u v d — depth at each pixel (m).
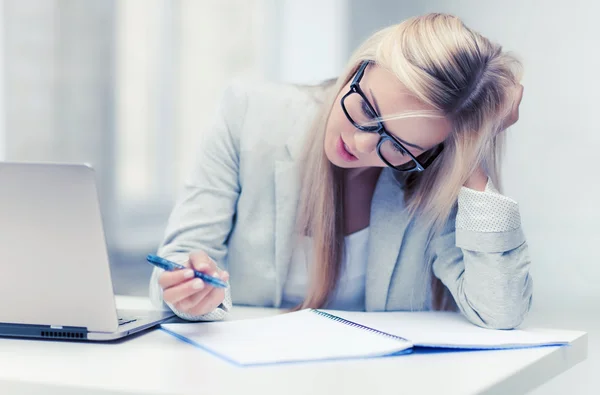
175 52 3.34
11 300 0.84
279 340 0.85
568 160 2.30
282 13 3.12
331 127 1.14
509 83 1.13
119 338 0.87
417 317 1.09
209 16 3.28
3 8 3.04
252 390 0.65
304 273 1.33
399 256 1.29
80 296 0.83
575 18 2.26
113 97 3.33
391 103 1.02
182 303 0.92
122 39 3.32
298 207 1.30
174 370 0.72
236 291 1.35
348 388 0.67
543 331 1.01
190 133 3.37
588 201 2.28
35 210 0.79
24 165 0.78
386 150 1.07
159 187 3.38
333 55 3.02
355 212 1.29
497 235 1.06
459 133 1.07
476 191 1.09
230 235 1.36
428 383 0.70
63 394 0.66
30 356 0.77
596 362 1.94
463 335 0.94
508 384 0.74
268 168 1.31
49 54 3.19
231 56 3.27
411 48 1.03
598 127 2.26
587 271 2.28
